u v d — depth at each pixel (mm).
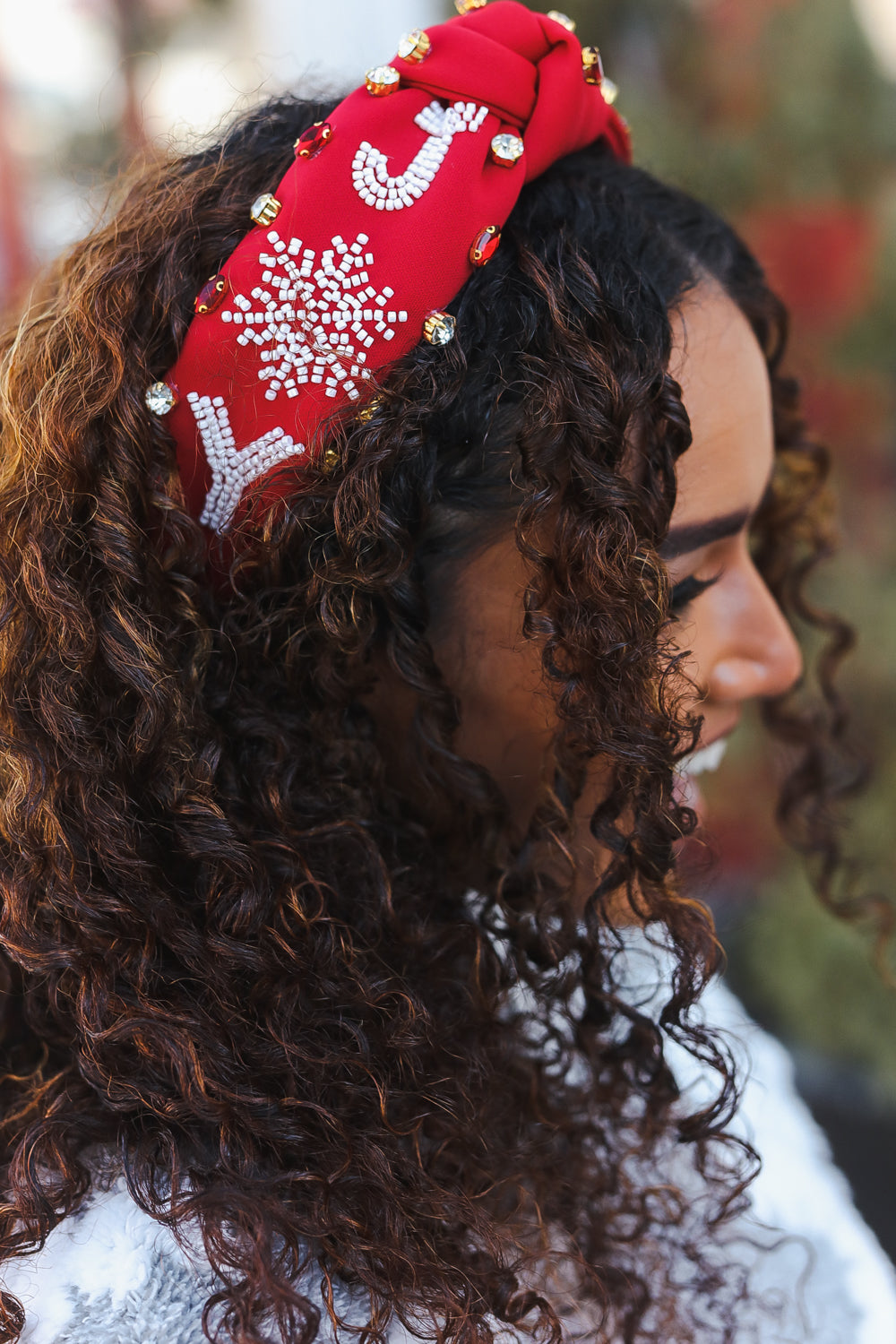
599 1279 484
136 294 451
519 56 438
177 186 484
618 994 582
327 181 408
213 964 436
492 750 520
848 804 1014
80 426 434
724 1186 544
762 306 583
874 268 1155
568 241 440
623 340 431
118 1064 432
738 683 547
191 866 456
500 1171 498
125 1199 436
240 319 419
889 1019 1175
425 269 411
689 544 492
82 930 429
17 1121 485
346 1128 436
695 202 546
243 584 466
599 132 498
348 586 443
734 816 1263
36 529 436
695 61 1161
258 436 437
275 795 456
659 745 450
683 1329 513
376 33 1290
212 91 910
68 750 432
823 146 1136
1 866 448
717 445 477
